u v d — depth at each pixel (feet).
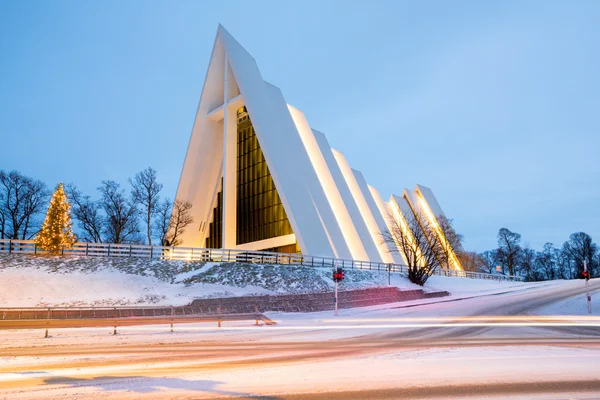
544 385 26.32
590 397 23.75
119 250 99.35
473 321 69.05
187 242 149.69
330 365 32.63
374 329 59.11
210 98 151.02
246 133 154.81
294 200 128.36
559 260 336.08
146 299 75.77
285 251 136.56
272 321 68.28
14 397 23.26
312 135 168.04
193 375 28.91
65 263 86.84
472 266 265.75
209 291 84.94
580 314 81.61
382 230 192.85
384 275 130.11
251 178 150.10
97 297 73.97
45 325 57.16
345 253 143.54
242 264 105.60
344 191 173.68
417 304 103.24
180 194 149.69
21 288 72.49
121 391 24.58
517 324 64.49
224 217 136.87
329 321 70.23
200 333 55.01
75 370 30.68
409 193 258.16
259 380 27.45
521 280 248.32
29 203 150.10
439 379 27.84
